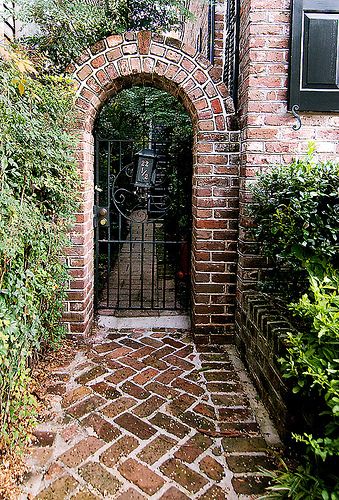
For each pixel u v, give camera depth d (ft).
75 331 11.28
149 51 10.64
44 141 7.31
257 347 9.02
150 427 7.67
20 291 6.30
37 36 10.31
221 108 10.90
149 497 6.03
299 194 7.54
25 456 6.76
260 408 8.38
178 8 11.67
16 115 5.86
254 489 6.23
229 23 13.66
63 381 9.21
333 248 7.30
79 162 10.77
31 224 6.46
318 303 5.90
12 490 6.01
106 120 15.66
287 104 10.01
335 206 7.41
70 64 10.54
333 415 5.31
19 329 6.29
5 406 6.41
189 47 10.66
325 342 5.68
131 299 14.90
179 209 13.92
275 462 6.81
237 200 11.18
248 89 10.04
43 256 7.73
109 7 10.86
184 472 6.55
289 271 8.59
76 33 10.41
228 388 9.15
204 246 11.34
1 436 6.43
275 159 10.18
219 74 10.79
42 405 8.22
